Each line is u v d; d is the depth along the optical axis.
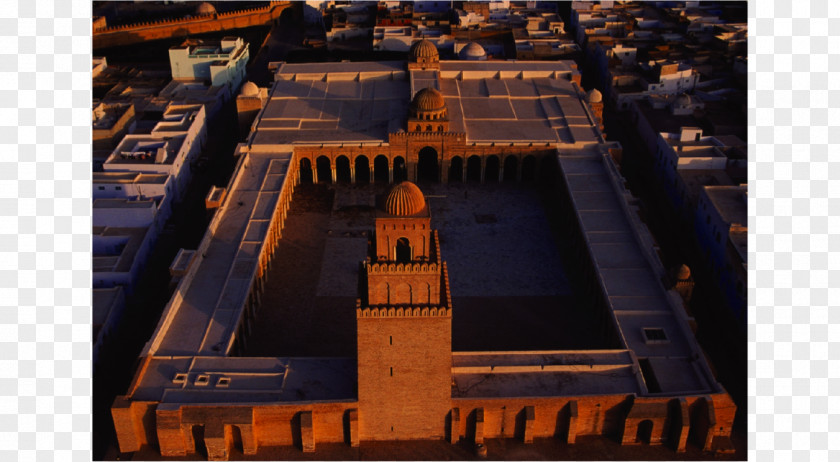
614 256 92.31
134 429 69.81
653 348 77.38
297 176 122.31
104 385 79.56
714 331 89.12
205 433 67.88
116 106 132.75
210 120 144.88
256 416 69.31
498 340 86.31
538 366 74.25
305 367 74.69
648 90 150.50
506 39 180.00
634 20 192.88
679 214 113.12
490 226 110.88
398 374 68.12
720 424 70.56
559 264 101.56
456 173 125.69
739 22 189.50
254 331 87.62
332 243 106.19
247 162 116.38
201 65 157.62
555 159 119.38
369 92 138.50
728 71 160.12
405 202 62.31
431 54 142.00
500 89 139.62
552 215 114.06
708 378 72.56
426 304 65.44
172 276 87.50
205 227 109.81
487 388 72.06
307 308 91.94
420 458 69.88
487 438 72.06
